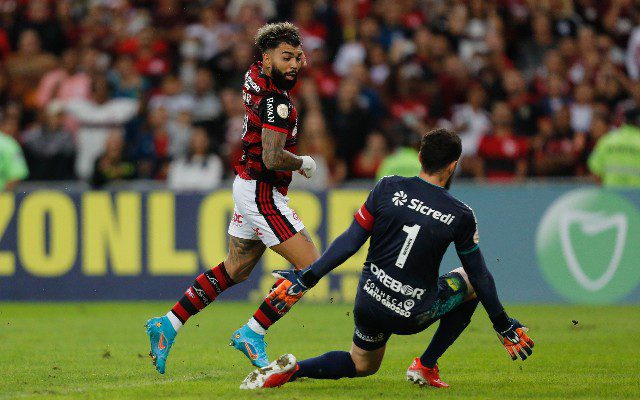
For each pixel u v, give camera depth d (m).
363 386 20.08
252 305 40.50
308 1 57.19
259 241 21.70
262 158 20.45
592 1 58.56
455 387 20.16
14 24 58.12
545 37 56.47
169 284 41.72
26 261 42.31
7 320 35.47
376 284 18.34
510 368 23.41
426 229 18.02
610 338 29.55
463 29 56.16
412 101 51.66
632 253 40.12
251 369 23.38
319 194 41.25
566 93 53.53
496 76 52.38
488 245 40.94
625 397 18.91
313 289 41.28
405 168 45.09
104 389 20.00
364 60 55.19
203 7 59.16
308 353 26.33
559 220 40.53
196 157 47.34
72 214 42.19
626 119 44.44
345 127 49.19
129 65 54.75
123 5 59.75
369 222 18.42
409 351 26.56
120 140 48.16
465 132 50.53
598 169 45.03
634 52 55.16
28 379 21.70
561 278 40.56
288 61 20.30
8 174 44.94
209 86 52.16
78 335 30.89
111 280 42.00
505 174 48.31
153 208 41.84
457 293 18.92
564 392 19.50
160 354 21.33
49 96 54.94
